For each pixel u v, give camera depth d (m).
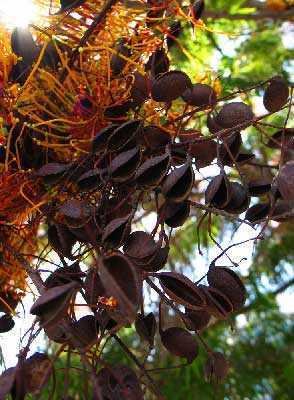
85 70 0.33
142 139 0.31
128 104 0.32
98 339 0.26
